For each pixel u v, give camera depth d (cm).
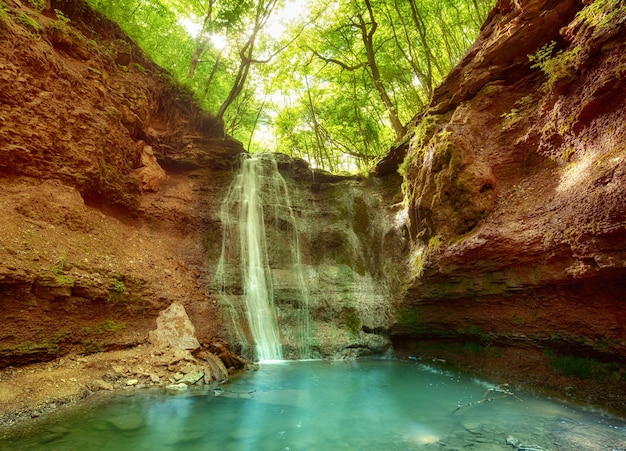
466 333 990
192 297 1105
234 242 1398
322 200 1675
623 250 573
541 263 751
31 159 870
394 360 1150
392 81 2059
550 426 546
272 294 1323
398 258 1383
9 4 930
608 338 650
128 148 1219
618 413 602
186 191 1430
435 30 1872
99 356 746
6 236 699
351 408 653
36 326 663
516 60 1030
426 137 1217
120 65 1312
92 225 968
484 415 603
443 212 1042
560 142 825
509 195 916
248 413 611
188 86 1616
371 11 1798
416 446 480
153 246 1169
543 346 786
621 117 657
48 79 934
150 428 522
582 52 744
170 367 780
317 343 1202
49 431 489
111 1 1352
